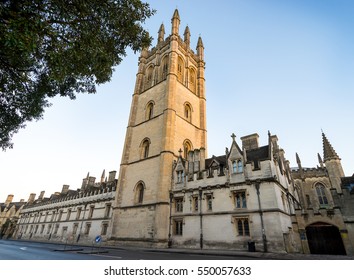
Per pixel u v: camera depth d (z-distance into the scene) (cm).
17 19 728
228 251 2170
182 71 4716
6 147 1520
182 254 2034
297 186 4322
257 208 2259
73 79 1320
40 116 1467
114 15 1143
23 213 8112
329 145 4128
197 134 4338
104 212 4478
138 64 5300
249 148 3297
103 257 1698
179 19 5112
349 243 2044
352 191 2212
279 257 1683
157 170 3309
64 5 909
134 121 4416
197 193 2792
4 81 1077
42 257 1691
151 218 2981
